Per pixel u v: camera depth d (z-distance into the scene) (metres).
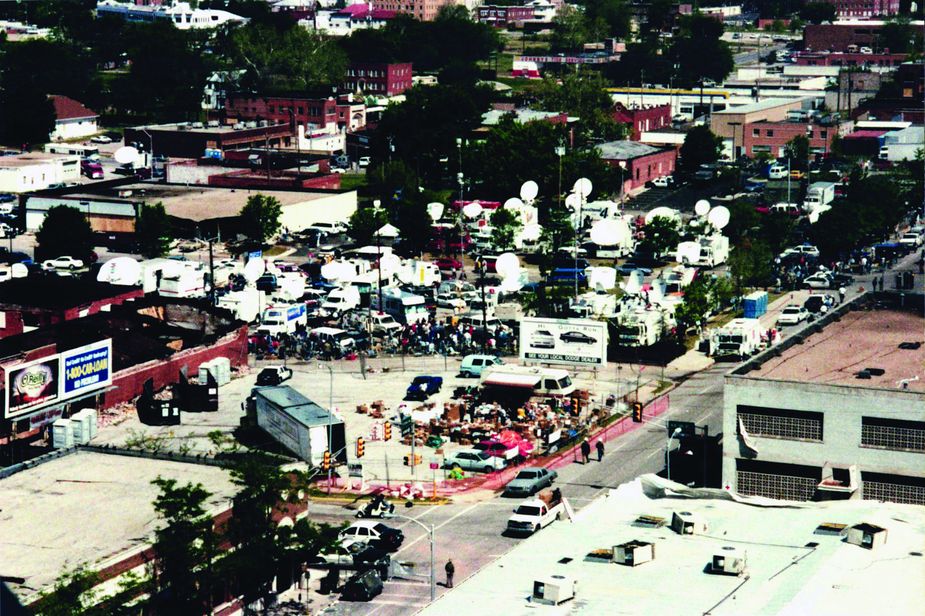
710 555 84.62
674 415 180.25
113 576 113.12
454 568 131.38
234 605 122.19
